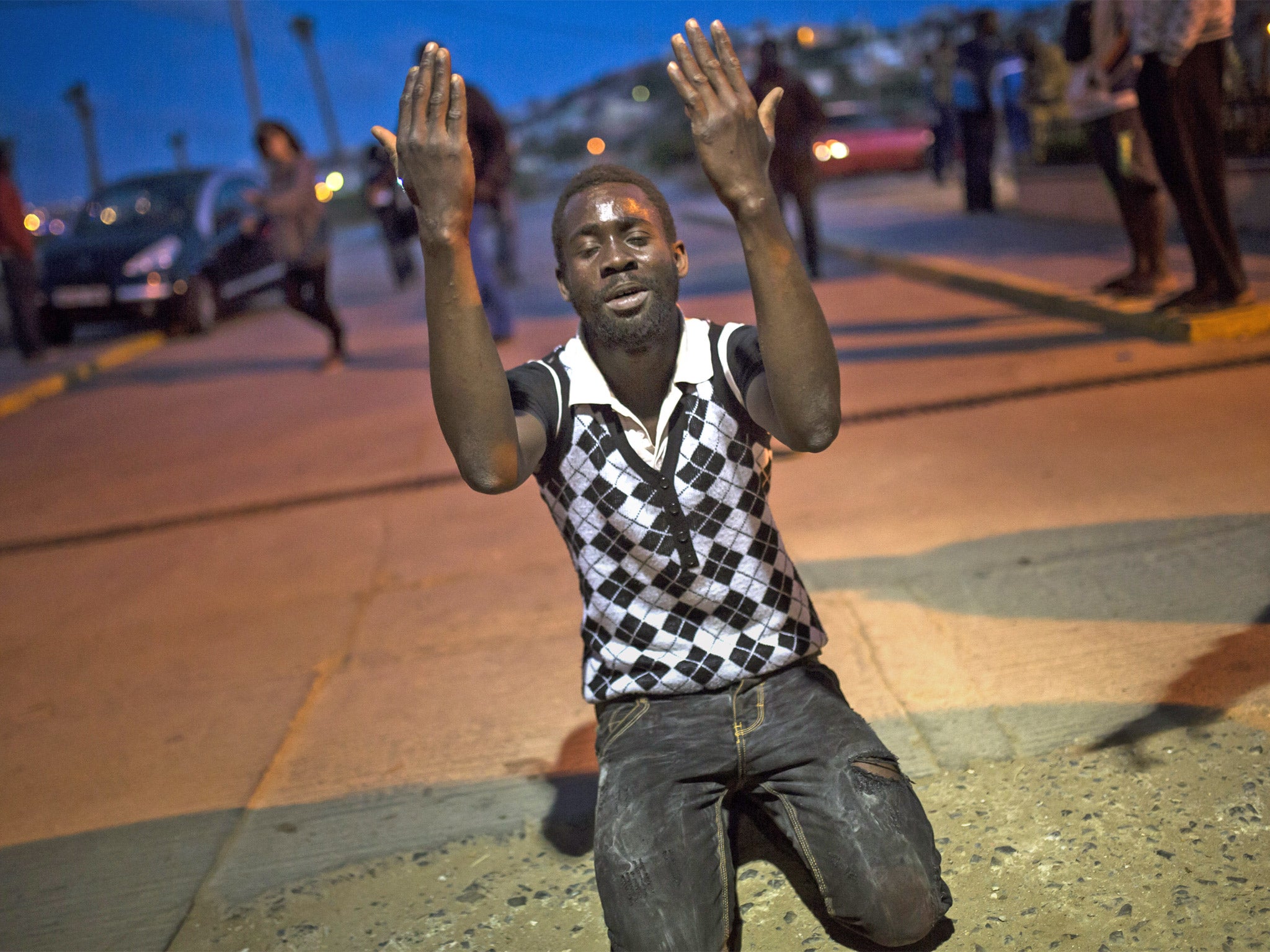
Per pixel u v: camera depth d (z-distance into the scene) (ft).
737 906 6.38
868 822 5.97
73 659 12.70
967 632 9.95
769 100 5.59
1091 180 33.01
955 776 7.91
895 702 8.95
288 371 30.04
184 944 7.41
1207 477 12.57
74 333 45.57
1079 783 7.61
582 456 6.39
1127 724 8.19
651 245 6.12
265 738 10.04
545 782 8.68
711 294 32.24
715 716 6.53
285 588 13.93
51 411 29.37
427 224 5.59
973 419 16.26
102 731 10.73
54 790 9.71
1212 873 6.58
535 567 13.35
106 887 8.14
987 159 39.75
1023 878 6.80
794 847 6.33
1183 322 17.94
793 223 45.29
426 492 17.06
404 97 5.55
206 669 11.82
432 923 7.29
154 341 39.99
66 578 15.65
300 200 26.99
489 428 5.84
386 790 8.89
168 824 8.86
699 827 6.17
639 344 6.16
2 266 35.65
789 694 6.59
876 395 18.26
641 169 129.59
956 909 6.63
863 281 30.55
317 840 8.36
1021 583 10.75
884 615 10.50
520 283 40.01
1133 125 19.31
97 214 42.22
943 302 25.63
